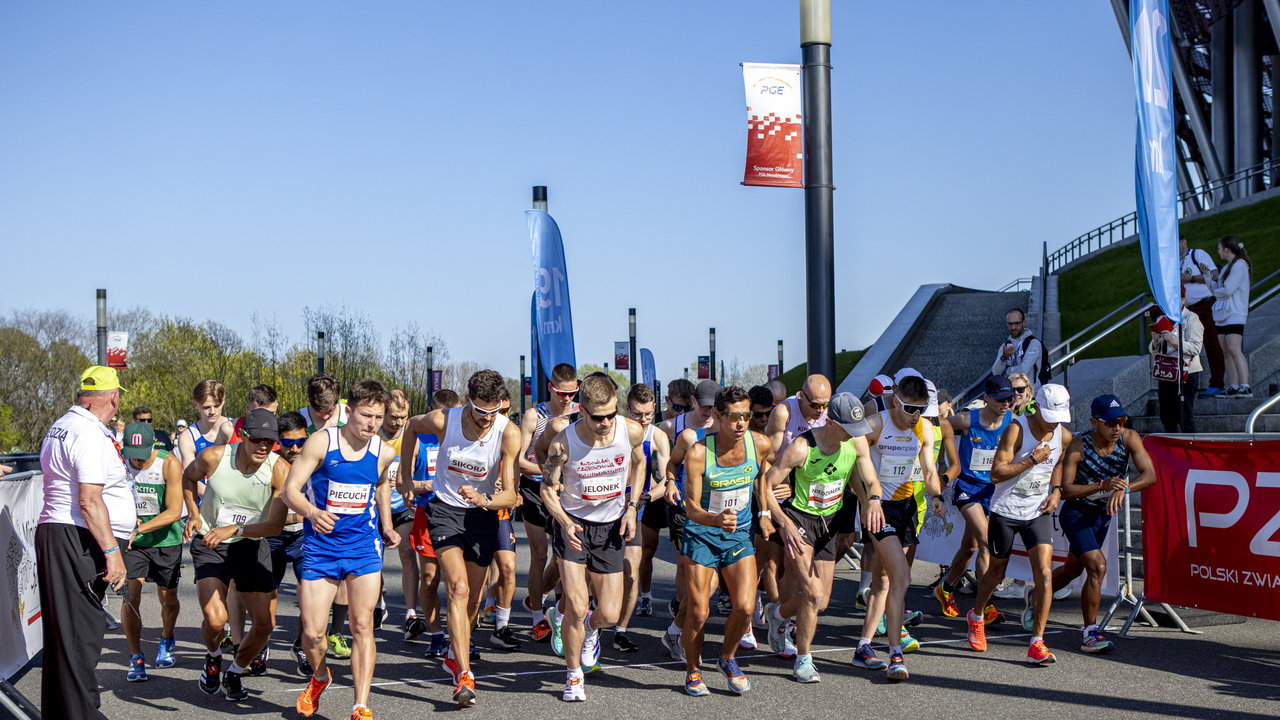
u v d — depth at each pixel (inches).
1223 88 1841.8
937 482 292.0
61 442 208.5
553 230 440.5
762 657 288.2
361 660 225.9
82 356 2245.3
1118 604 312.0
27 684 277.3
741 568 246.5
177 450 310.5
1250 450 285.0
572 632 245.1
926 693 246.2
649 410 303.4
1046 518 279.6
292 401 1534.2
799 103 386.6
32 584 279.1
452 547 250.2
